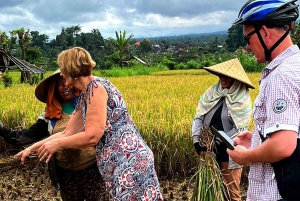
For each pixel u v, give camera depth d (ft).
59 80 12.85
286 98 6.82
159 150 21.35
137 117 23.94
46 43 431.02
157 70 145.38
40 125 13.53
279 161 7.02
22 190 19.58
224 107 14.71
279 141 6.77
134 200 10.39
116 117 10.40
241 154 7.46
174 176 21.70
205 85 55.01
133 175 10.32
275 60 7.33
